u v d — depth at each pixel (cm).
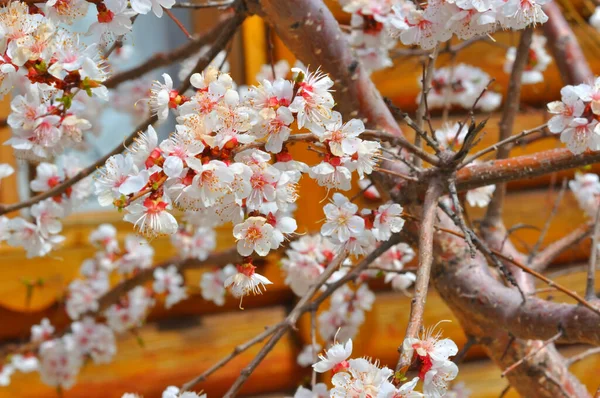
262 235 138
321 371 139
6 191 229
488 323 160
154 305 242
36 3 141
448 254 159
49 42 137
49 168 164
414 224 154
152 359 234
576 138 142
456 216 144
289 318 155
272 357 240
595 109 140
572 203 266
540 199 266
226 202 137
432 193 145
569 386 162
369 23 164
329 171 139
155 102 140
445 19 142
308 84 138
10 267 225
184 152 135
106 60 144
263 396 242
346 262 176
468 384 247
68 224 235
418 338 138
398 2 159
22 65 137
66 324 236
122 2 138
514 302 155
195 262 215
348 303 183
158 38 278
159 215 135
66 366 213
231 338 242
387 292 249
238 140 135
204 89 138
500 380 249
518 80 171
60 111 146
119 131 273
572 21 264
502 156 171
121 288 213
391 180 155
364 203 220
